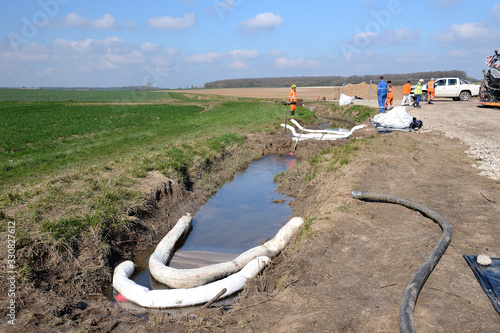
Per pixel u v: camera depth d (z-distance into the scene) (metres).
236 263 6.18
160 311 5.24
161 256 6.82
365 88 46.38
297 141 18.33
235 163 14.79
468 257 4.97
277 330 4.02
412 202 6.91
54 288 5.57
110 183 8.81
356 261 5.26
